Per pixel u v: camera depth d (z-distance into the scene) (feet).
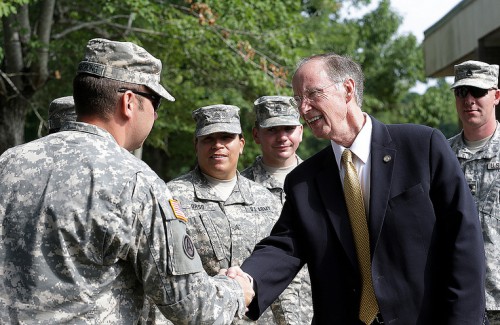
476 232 10.96
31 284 8.91
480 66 17.67
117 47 9.67
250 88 42.83
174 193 15.75
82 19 40.86
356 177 11.40
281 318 15.21
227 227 15.62
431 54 41.50
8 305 8.95
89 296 8.95
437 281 11.05
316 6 61.11
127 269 9.25
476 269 10.84
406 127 11.49
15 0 28.27
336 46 69.67
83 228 8.93
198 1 34.27
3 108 36.45
